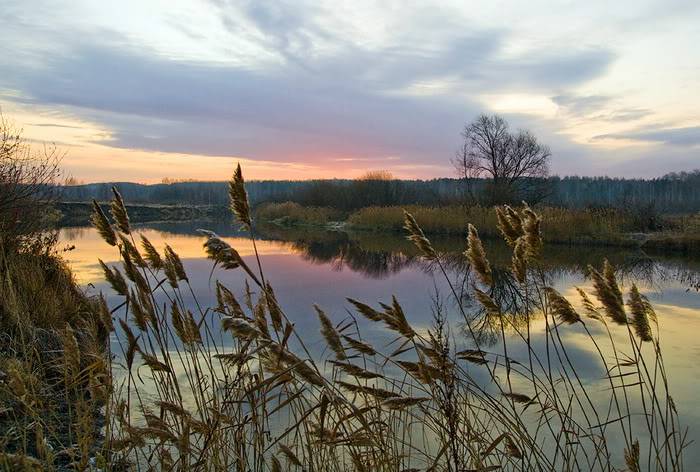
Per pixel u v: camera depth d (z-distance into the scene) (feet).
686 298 48.52
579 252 82.02
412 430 18.72
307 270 67.77
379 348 31.50
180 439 11.69
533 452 13.01
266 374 13.96
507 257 78.23
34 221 40.75
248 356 10.61
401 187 204.23
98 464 12.49
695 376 28.09
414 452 16.80
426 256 13.19
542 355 31.76
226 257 11.68
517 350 32.50
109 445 13.44
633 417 22.97
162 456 12.69
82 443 13.25
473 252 12.63
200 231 11.91
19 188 38.22
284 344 10.32
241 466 11.84
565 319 13.26
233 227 174.91
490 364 29.37
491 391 24.99
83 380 14.19
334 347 12.86
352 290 53.11
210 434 11.75
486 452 12.41
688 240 82.38
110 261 64.08
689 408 24.02
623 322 12.51
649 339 12.62
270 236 129.39
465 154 160.66
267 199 266.36
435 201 177.37
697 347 33.42
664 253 80.33
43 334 23.43
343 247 100.48
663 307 44.96
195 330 13.99
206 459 11.83
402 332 12.53
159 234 135.95
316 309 12.94
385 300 47.44
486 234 113.29
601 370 29.25
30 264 34.17
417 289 53.67
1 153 37.19
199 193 383.24
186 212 273.13
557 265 69.51
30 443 15.53
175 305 13.92
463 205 134.00
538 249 13.08
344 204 200.85
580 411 23.53
